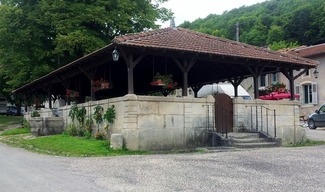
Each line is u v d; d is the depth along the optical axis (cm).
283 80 3834
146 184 747
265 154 1197
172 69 2000
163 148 1409
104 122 1548
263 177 809
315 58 3575
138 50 1364
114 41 1281
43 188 718
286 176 820
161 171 892
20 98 4038
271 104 1736
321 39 5425
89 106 1698
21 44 2766
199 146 1494
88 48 2550
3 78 3538
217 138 1486
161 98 1424
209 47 1566
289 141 1767
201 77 2241
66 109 2028
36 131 2028
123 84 2384
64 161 1110
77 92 2123
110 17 2677
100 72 2020
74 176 845
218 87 2564
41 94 2933
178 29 1820
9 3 2836
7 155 1292
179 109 1465
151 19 2923
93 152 1286
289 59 1767
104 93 2658
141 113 1379
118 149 1326
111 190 697
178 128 1454
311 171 881
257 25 6397
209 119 1534
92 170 928
